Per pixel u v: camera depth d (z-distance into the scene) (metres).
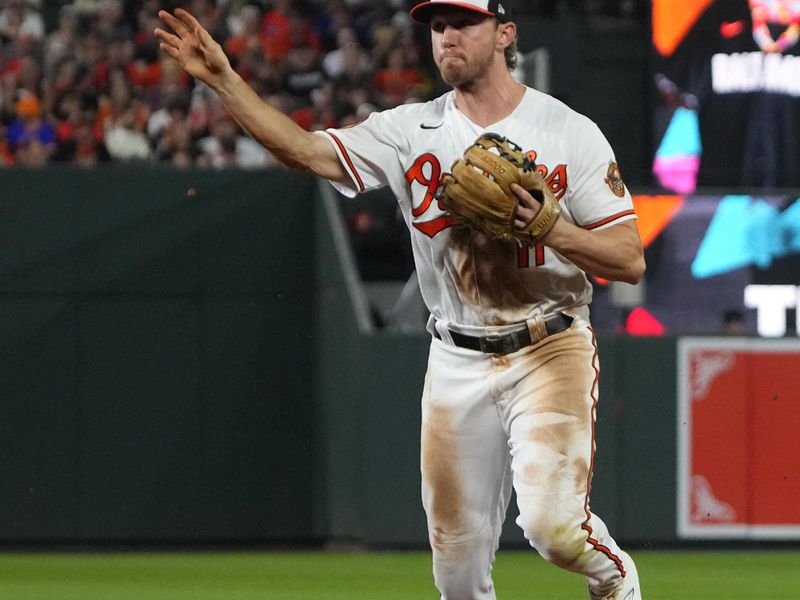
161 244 42.50
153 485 42.28
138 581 32.69
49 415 41.91
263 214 43.03
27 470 41.75
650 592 30.70
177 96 50.66
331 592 30.33
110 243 42.28
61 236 42.09
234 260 42.84
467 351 17.83
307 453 43.16
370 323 38.75
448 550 18.27
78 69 51.50
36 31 56.12
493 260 17.41
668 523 38.75
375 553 38.34
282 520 42.81
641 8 55.38
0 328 41.78
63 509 41.88
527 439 17.38
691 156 53.78
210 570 35.22
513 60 17.69
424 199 17.55
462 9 16.94
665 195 45.75
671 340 38.81
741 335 38.94
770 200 45.91
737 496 38.88
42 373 41.91
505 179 16.27
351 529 39.84
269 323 43.03
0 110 50.31
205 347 42.62
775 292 45.91
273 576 33.66
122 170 42.41
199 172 42.78
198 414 42.53
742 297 45.88
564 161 17.23
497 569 35.38
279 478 42.91
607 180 17.25
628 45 55.16
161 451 42.31
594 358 17.84
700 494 38.84
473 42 17.03
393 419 38.25
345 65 54.38
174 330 42.50
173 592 30.38
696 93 53.78
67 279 42.06
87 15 56.97
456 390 17.92
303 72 54.97
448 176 16.59
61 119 50.34
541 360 17.53
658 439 38.72
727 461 38.84
